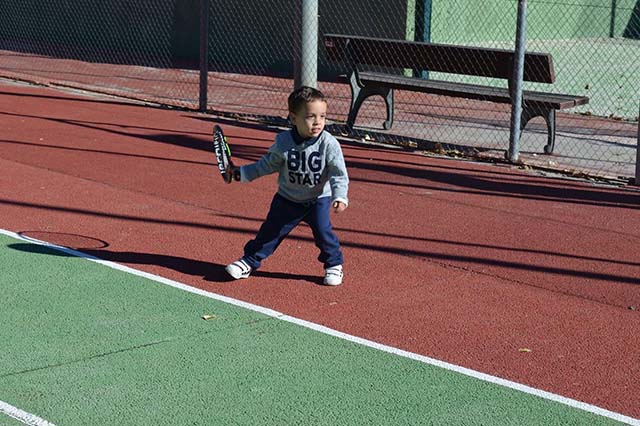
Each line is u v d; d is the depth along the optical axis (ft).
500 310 23.53
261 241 24.91
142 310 22.52
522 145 46.57
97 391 18.04
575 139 48.65
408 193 35.94
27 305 22.54
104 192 33.91
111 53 81.61
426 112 55.93
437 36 67.41
